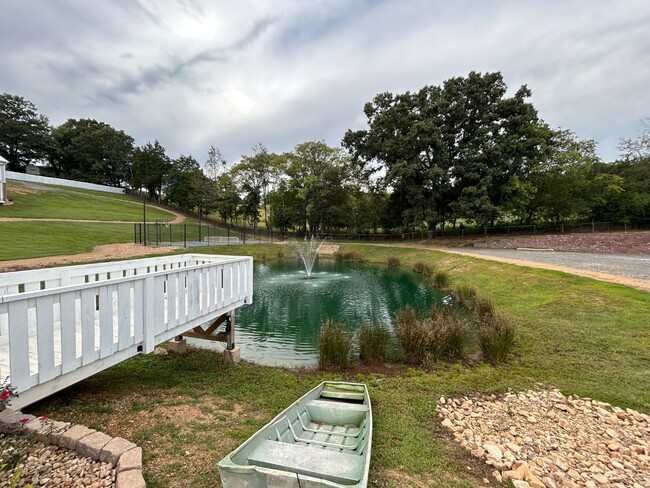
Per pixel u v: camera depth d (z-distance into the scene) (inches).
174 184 2133.4
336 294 514.9
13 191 1355.8
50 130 2306.8
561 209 1143.6
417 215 1089.4
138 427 123.0
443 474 113.5
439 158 1071.6
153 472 97.4
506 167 1018.7
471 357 249.3
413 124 1071.0
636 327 266.8
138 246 840.3
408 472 111.6
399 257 956.0
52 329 109.4
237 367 215.9
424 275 692.1
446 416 161.0
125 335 137.3
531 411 167.5
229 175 1724.9
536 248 886.4
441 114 1104.8
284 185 1696.6
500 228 1181.7
